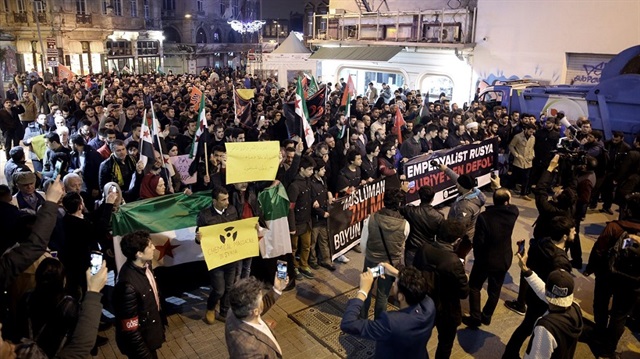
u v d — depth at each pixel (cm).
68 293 579
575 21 1769
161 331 483
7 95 2077
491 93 1570
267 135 1184
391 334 380
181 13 5197
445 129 1130
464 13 2038
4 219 575
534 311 531
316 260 829
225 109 1520
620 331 591
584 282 806
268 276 741
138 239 450
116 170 780
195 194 679
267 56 2547
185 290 748
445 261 505
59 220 586
